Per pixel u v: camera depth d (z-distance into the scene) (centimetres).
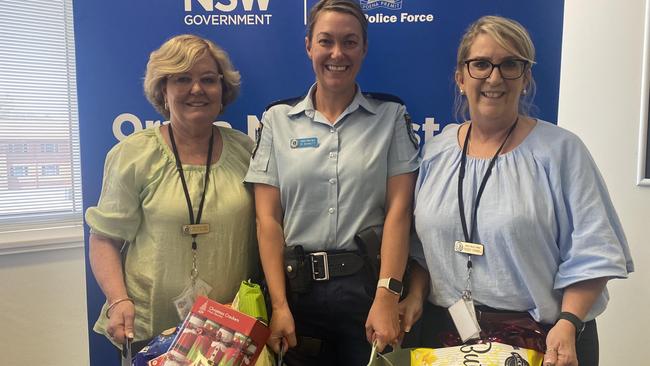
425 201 146
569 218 133
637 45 231
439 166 147
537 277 133
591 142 247
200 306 140
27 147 236
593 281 130
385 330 140
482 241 135
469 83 137
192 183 157
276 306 150
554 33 171
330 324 157
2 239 225
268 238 155
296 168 152
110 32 176
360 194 150
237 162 167
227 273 159
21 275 230
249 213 163
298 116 158
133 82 178
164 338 147
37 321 236
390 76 178
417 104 179
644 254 241
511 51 132
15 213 235
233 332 134
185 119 154
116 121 179
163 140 161
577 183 131
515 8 171
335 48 144
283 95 180
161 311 158
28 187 237
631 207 241
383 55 177
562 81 252
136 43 177
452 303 141
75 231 241
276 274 153
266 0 176
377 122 155
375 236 151
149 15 176
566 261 133
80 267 242
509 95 135
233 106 181
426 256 147
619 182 243
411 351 136
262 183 158
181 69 149
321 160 151
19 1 227
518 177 134
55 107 241
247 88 180
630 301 247
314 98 158
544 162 134
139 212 160
